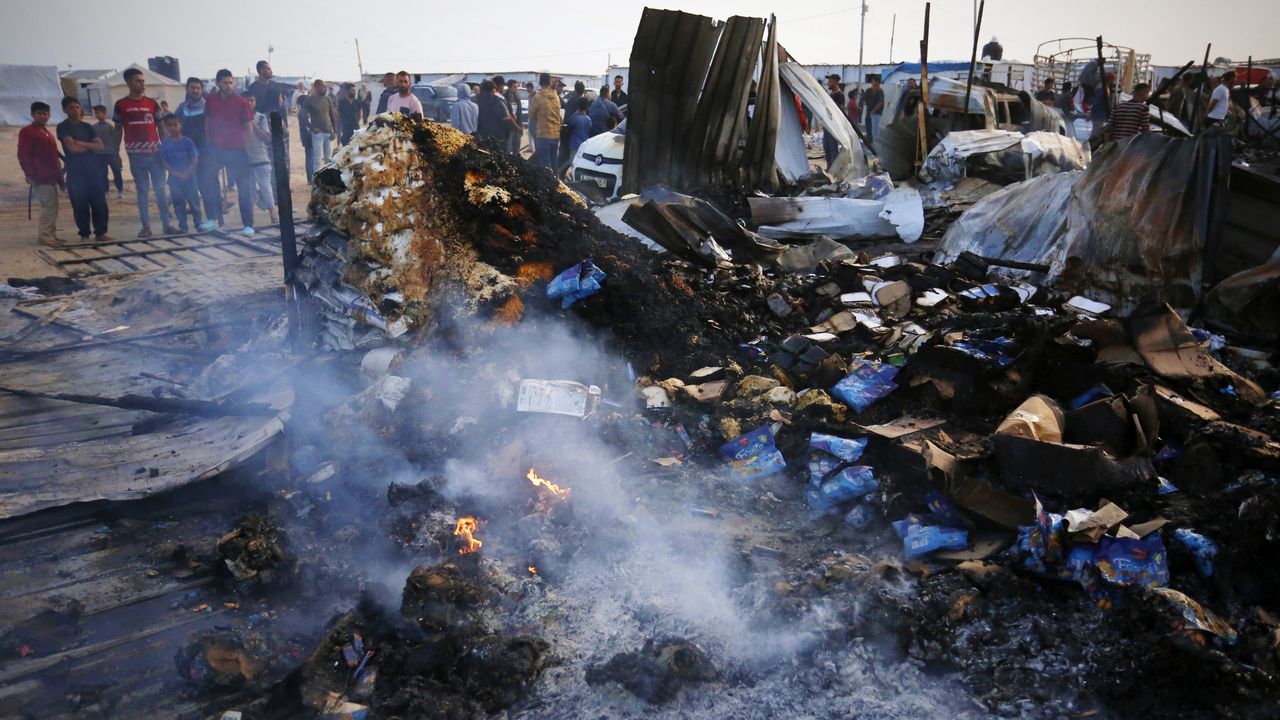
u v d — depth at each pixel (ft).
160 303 26.63
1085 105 59.21
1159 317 18.28
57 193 35.73
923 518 13.26
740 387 17.74
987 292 22.63
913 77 48.34
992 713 9.77
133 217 42.57
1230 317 21.66
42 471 14.88
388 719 9.66
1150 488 13.29
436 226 19.15
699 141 35.32
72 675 10.55
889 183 36.52
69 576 12.60
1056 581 11.77
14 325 24.98
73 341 23.65
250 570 12.26
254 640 10.78
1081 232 24.39
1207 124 61.31
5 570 12.69
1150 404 14.83
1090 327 18.56
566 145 47.06
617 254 20.36
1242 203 24.26
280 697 10.03
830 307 22.34
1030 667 10.38
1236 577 11.53
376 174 18.92
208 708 10.06
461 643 10.68
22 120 94.68
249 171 36.83
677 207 25.44
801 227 32.73
